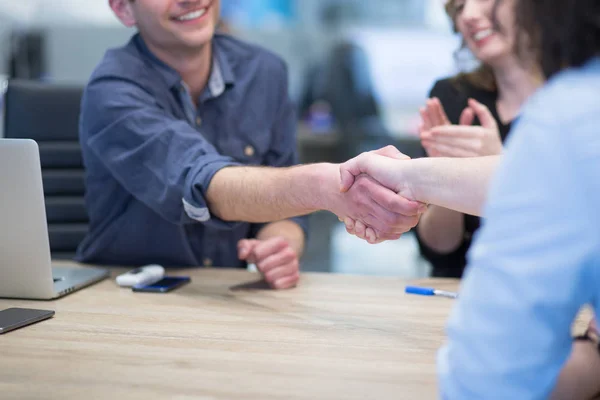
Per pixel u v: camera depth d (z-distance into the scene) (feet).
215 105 5.78
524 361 1.87
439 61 15.55
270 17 15.96
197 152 4.65
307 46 15.56
